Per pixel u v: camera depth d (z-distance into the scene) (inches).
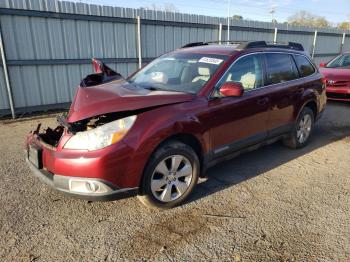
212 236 115.7
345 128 262.8
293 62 196.4
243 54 159.0
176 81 152.6
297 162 186.7
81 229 119.4
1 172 168.2
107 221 124.7
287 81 187.2
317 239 114.2
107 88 138.8
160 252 107.0
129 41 364.2
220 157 150.5
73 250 107.7
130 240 113.3
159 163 124.1
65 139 117.0
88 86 142.9
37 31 300.8
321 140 229.5
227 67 149.4
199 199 142.3
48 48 311.0
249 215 129.5
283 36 544.1
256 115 162.7
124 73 371.6
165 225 122.3
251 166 180.1
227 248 109.1
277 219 126.7
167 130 122.4
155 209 133.0
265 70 171.9
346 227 121.6
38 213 129.6
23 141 222.5
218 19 437.1
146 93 132.5
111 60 356.2
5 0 276.4
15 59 293.7
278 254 106.1
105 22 340.8
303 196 145.9
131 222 124.2
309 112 207.3
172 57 173.5
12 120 287.9
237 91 136.5
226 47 169.8
